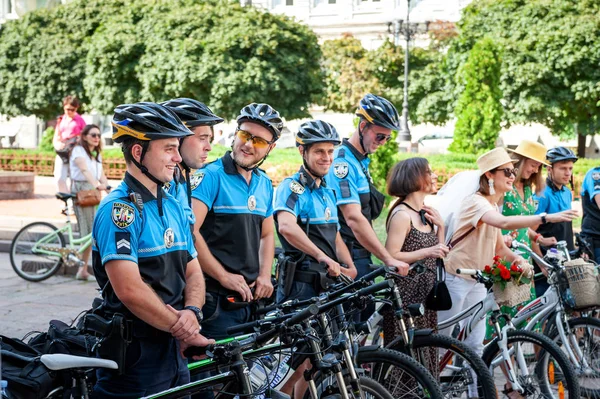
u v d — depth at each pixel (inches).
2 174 738.2
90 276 430.0
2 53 1070.4
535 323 257.1
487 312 237.1
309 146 218.4
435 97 1228.5
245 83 973.8
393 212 231.8
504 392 240.1
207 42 973.2
